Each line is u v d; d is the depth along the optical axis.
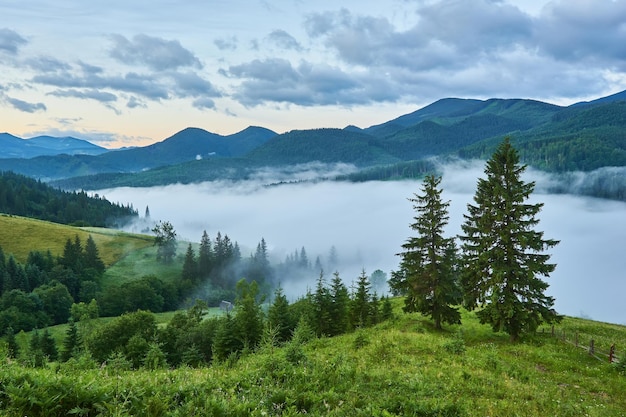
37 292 122.69
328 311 52.44
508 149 32.09
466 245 33.75
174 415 8.21
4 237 174.25
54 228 197.25
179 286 162.38
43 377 8.55
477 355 23.03
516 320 31.64
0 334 99.25
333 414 9.59
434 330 38.12
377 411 9.89
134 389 9.06
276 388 10.81
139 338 55.62
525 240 29.92
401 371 16.53
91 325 98.12
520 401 13.52
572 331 39.47
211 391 10.02
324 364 14.37
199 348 61.62
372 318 50.44
